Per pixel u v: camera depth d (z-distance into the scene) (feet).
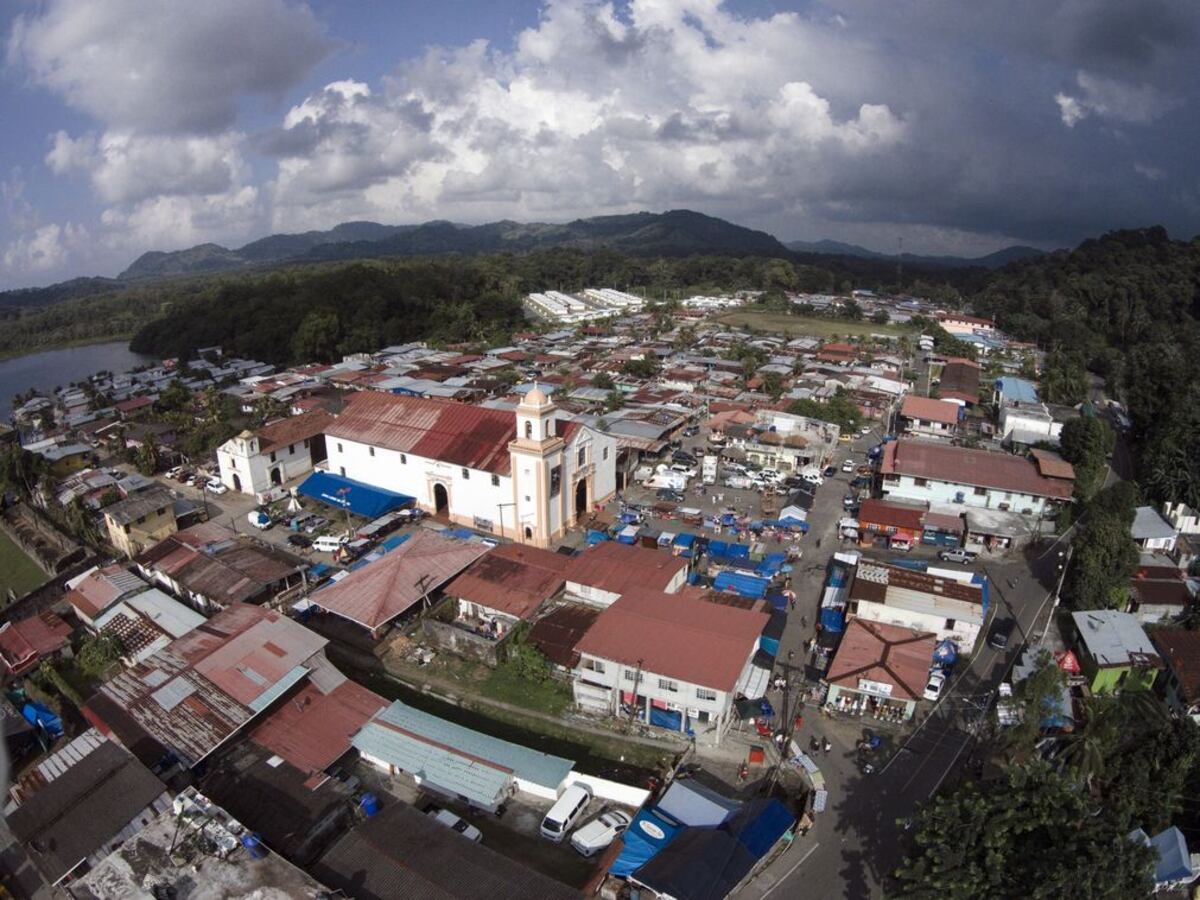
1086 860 87.71
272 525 236.22
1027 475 236.22
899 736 138.41
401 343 593.83
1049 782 98.94
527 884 99.19
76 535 233.55
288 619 154.92
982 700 147.23
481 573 182.19
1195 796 115.34
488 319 645.92
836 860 111.96
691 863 103.91
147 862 95.76
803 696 149.28
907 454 247.09
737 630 144.66
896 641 153.69
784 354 489.26
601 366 451.94
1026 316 629.51
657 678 138.10
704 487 258.98
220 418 346.13
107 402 410.11
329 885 99.45
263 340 564.71
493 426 230.89
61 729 145.38
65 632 172.96
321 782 122.62
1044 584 194.18
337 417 258.37
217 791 119.75
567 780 126.41
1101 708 130.52
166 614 173.68
